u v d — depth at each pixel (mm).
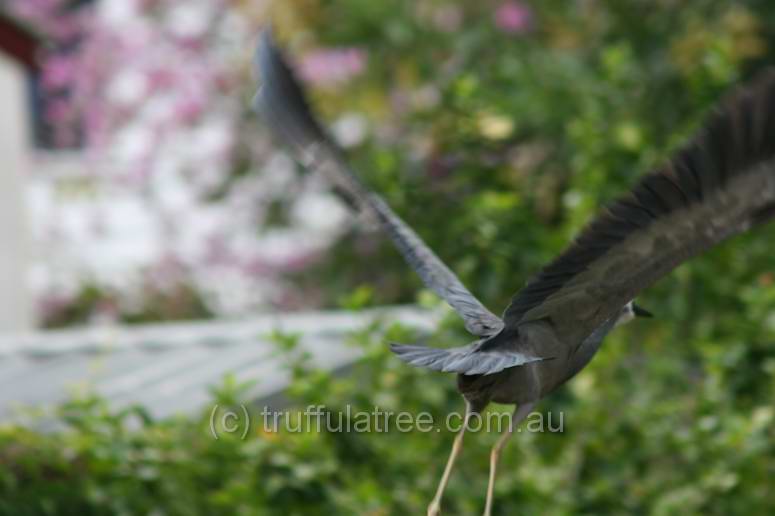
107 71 21016
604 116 13641
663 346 11797
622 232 5098
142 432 9789
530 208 13773
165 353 12758
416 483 10008
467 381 5699
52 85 21328
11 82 19016
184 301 20656
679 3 17406
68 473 9672
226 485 9719
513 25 17938
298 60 18328
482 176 13273
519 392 5664
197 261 20781
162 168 20906
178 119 20391
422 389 10055
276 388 11000
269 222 20266
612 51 14117
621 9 17656
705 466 10516
